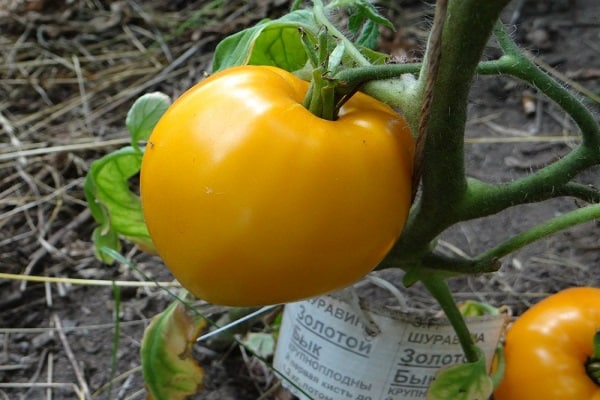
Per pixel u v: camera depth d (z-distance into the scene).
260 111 0.41
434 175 0.46
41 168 0.88
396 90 0.43
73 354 0.68
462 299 0.76
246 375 0.66
